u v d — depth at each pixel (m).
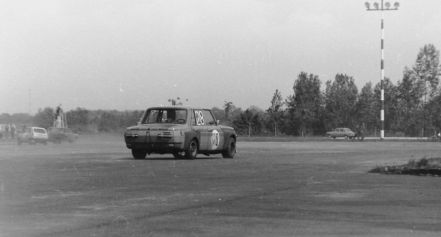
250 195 11.22
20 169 17.05
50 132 52.56
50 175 15.10
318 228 7.90
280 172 16.41
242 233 7.55
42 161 20.95
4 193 11.35
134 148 21.98
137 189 12.10
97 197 10.82
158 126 21.75
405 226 8.05
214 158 23.75
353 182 13.72
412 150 33.16
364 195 11.29
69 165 18.80
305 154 27.61
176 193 11.47
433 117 88.50
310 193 11.58
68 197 10.80
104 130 85.50
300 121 86.56
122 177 14.65
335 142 55.47
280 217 8.76
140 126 22.00
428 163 16.25
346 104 88.75
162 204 9.98
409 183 13.53
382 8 64.31
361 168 17.98
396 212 9.24
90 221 8.33
